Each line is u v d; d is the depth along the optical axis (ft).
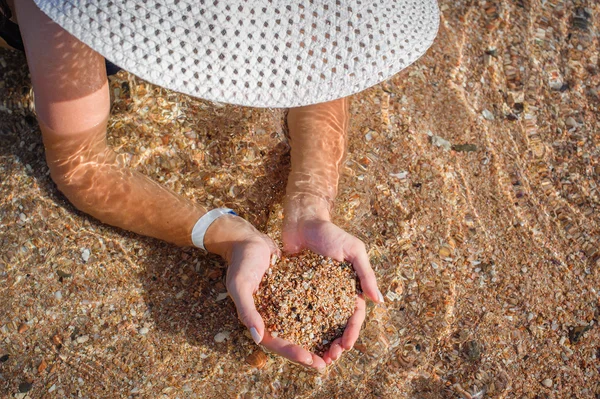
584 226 2.91
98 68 2.40
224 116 2.90
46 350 2.50
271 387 2.51
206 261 2.67
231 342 2.56
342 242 2.43
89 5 1.88
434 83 3.14
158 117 2.87
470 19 3.34
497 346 2.64
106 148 2.58
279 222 2.74
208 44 1.91
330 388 2.52
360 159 2.90
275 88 1.97
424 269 2.74
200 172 2.81
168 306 2.60
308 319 2.36
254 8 1.93
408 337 2.62
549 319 2.71
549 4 3.44
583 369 2.64
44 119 2.39
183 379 2.50
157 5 1.89
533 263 2.81
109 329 2.55
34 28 2.27
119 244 2.67
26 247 2.64
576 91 3.22
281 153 2.86
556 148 3.08
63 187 2.53
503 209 2.91
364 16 2.01
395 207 2.83
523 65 3.25
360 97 3.04
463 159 2.98
